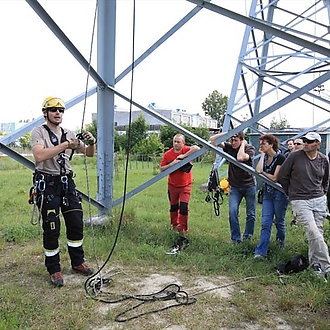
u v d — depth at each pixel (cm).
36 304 390
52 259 442
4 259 532
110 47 658
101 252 544
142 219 788
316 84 508
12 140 568
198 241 611
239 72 1166
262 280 456
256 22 468
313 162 489
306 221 480
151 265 512
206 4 482
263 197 571
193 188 1348
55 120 441
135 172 2175
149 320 363
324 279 449
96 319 365
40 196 435
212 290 431
